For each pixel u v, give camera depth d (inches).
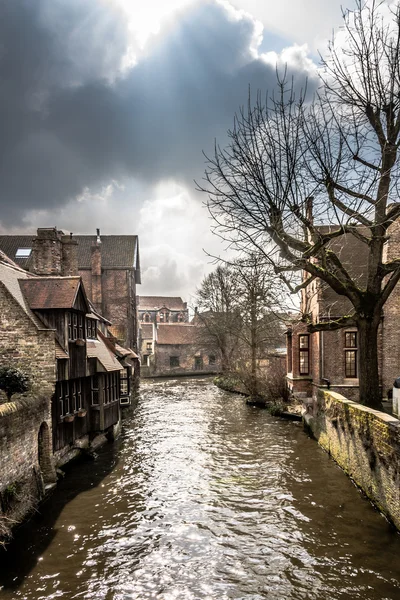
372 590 266.1
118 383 712.4
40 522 368.8
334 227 778.8
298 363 830.5
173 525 365.1
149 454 588.7
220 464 537.3
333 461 530.3
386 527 342.3
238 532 351.3
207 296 1596.9
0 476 328.8
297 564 299.6
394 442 330.0
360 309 470.9
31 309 491.2
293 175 433.7
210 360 2171.5
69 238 795.4
